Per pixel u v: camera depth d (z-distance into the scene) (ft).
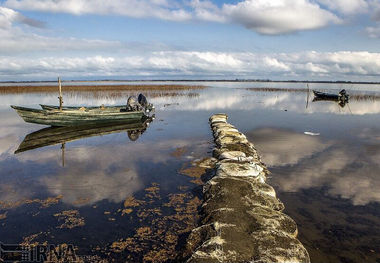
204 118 94.73
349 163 44.29
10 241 24.26
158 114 104.27
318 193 33.32
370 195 32.83
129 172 40.86
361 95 200.95
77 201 31.58
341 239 24.31
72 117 74.59
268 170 40.88
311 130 71.72
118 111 87.56
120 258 22.11
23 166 43.52
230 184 30.60
